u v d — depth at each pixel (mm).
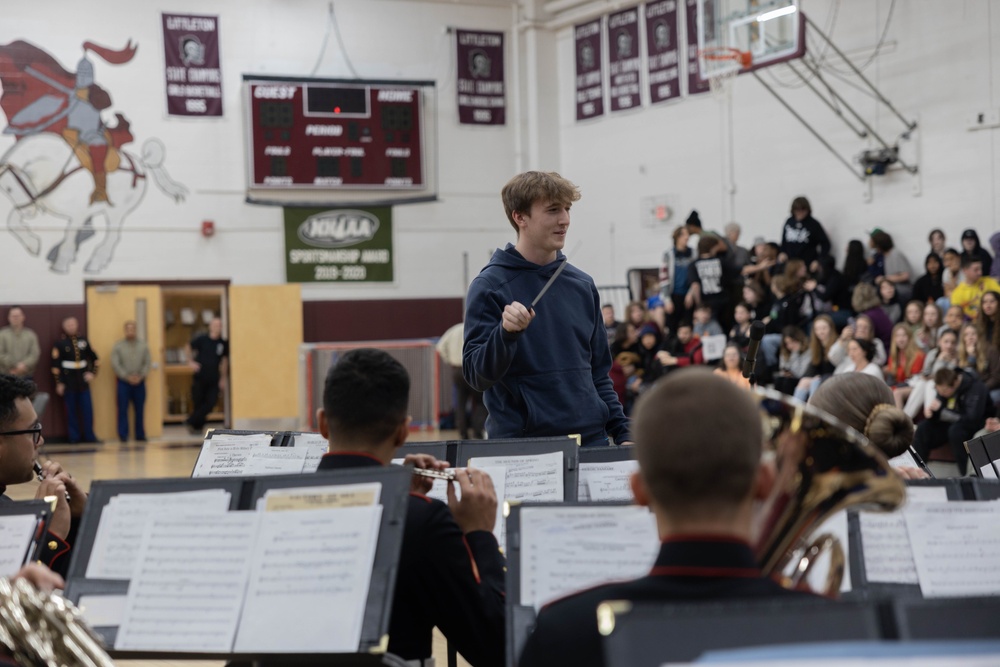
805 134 12750
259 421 15656
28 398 3254
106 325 15047
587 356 3582
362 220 16125
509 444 3021
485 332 3391
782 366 9883
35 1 14688
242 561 2207
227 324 15758
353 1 16031
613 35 15430
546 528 2260
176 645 2156
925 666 1079
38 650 2066
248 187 15617
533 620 2158
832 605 1345
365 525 2164
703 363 10844
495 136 16688
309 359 14953
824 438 1627
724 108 13844
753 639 1303
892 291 10414
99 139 14977
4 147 14617
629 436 3561
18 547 2449
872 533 2383
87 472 11398
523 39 16688
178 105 15297
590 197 15977
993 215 10891
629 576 2189
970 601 1378
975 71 10984
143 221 15203
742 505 1466
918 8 11438
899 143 11688
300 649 2084
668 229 14750
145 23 15148
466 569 2379
